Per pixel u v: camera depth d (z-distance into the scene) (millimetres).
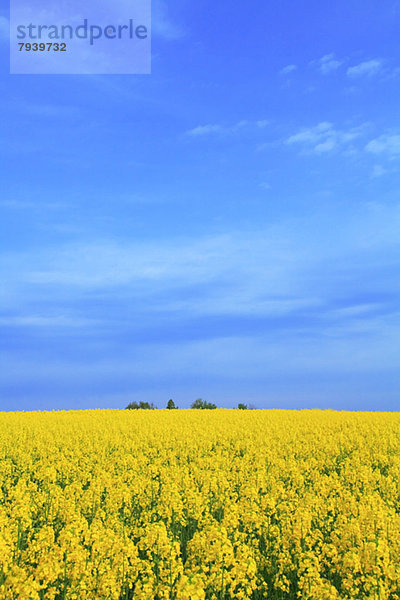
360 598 8500
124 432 28219
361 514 10898
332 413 43906
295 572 10125
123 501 13781
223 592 8391
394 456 21844
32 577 8172
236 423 34094
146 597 8219
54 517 12648
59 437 26047
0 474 18469
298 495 14250
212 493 15352
